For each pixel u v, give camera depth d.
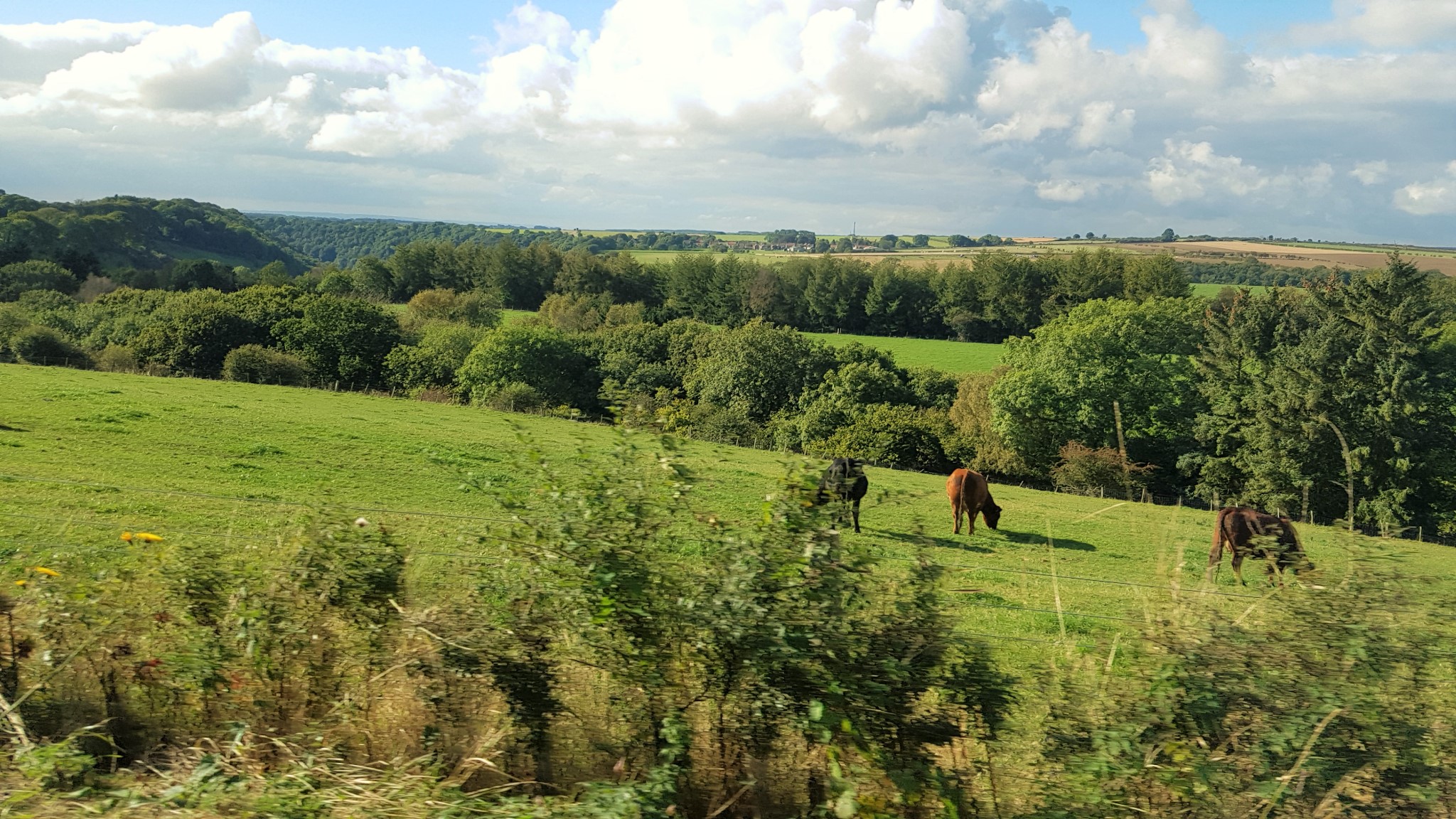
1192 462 48.47
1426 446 41.19
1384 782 4.27
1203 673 4.48
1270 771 4.27
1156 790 4.24
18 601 5.62
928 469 48.09
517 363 61.62
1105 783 4.25
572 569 4.83
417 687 5.14
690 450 5.45
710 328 77.75
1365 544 5.12
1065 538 20.69
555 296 108.31
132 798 4.42
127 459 18.09
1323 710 4.29
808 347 68.44
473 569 6.07
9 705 5.06
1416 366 41.91
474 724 5.04
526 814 4.29
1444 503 42.12
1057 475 44.41
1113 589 13.80
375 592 5.46
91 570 6.11
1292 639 4.57
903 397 60.88
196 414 25.59
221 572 5.71
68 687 5.37
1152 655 4.64
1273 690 4.40
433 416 35.22
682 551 5.00
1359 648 4.47
